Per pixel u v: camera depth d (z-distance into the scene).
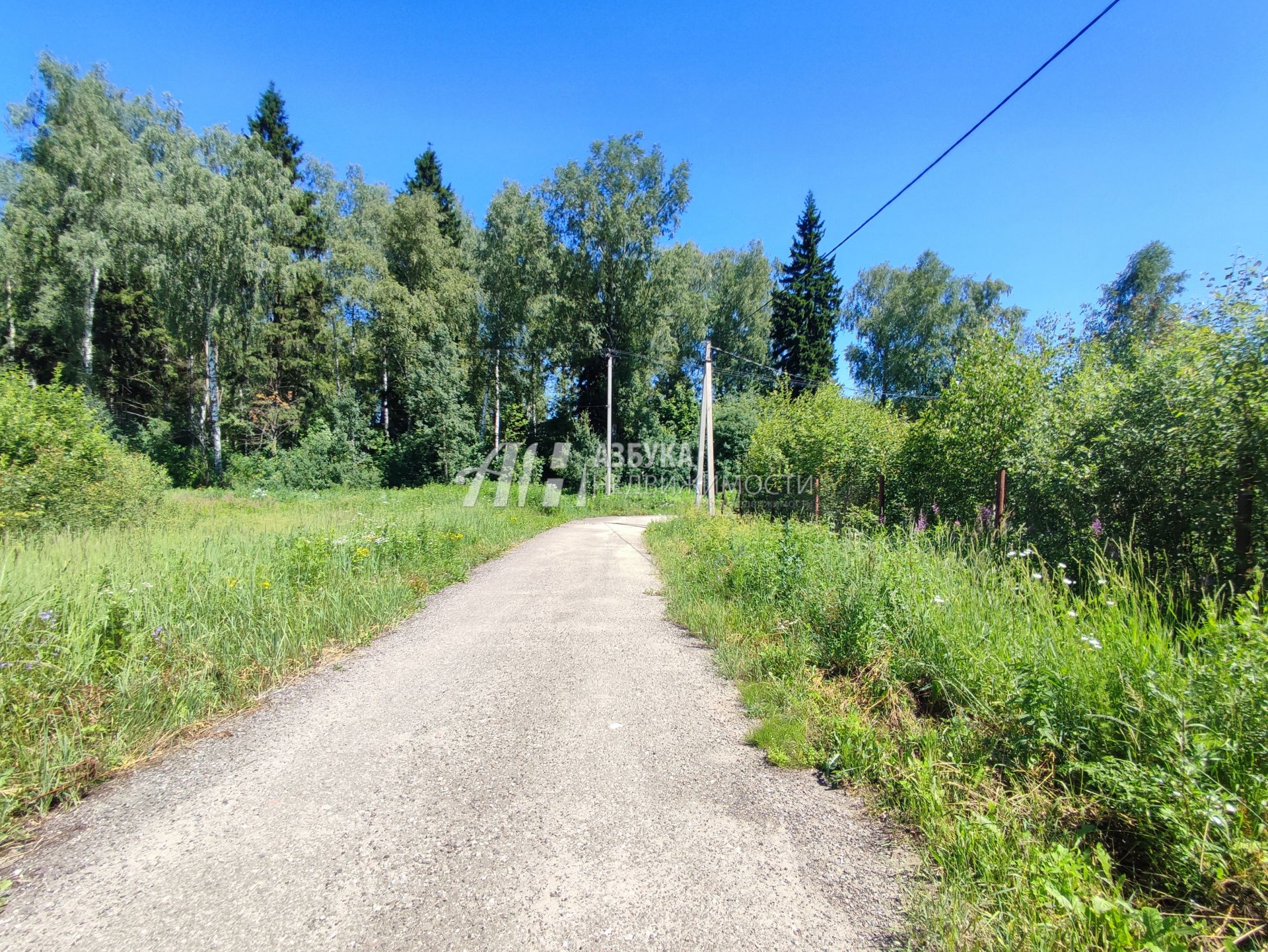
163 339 32.06
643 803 2.85
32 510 9.21
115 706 3.56
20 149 28.02
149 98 29.41
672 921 2.05
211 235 26.62
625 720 3.86
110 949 1.92
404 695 4.32
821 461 14.21
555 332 32.09
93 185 27.30
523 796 2.92
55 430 10.35
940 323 38.09
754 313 40.69
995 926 1.95
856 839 2.56
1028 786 2.67
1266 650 2.48
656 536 14.57
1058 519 6.59
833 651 4.48
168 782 3.08
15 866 2.39
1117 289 28.08
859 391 40.34
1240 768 2.28
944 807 2.59
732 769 3.20
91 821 2.72
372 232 34.19
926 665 3.78
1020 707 2.93
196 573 5.98
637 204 31.08
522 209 31.66
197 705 3.93
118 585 5.20
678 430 38.50
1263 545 4.28
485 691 4.39
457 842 2.54
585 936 1.97
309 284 35.00
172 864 2.39
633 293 32.22
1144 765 2.47
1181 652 3.10
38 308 27.33
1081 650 3.07
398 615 6.62
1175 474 5.21
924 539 6.67
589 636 5.90
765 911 2.10
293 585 6.48
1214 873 1.97
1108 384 6.48
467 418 30.44
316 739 3.58
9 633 3.80
